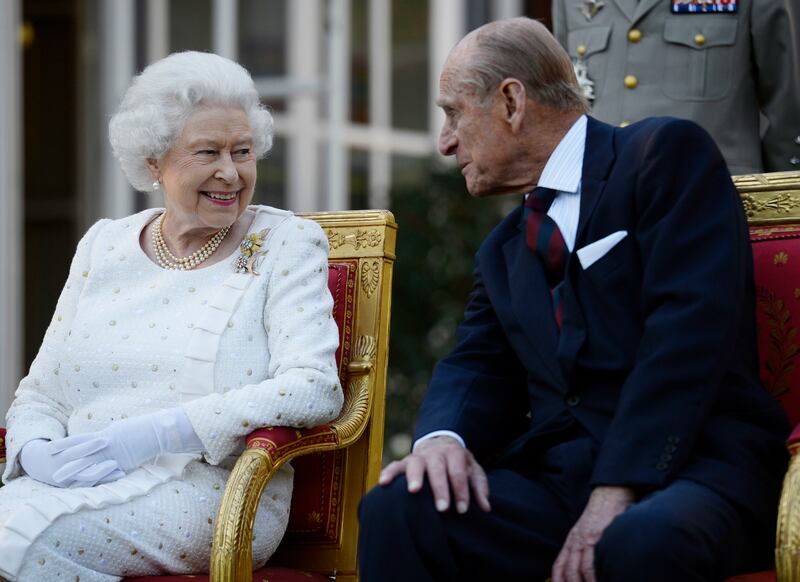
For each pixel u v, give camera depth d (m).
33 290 26.69
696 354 9.37
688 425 9.29
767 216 11.20
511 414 10.91
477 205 25.33
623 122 14.12
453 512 9.62
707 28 13.91
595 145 10.39
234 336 11.42
